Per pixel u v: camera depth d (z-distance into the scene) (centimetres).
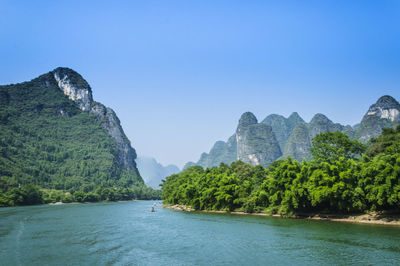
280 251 4212
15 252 4219
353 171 7144
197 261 3784
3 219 8469
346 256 3847
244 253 4153
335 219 7350
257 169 11425
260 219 8062
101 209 13388
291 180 8106
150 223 7612
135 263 3700
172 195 14412
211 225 7081
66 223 7556
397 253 3922
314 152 9662
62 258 3900
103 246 4675
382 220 6600
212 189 10862
